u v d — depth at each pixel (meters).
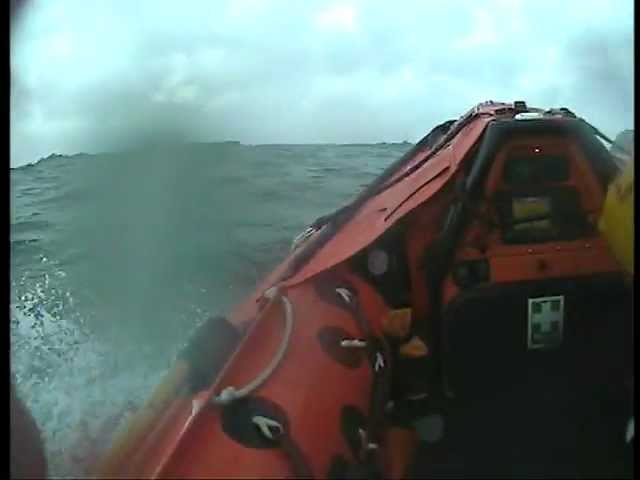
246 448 1.69
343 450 1.84
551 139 2.28
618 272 2.20
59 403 2.38
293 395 1.87
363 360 2.12
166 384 2.11
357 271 2.43
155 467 1.81
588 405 2.17
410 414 2.21
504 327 2.21
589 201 2.28
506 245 2.26
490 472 2.08
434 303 2.31
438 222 2.46
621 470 2.03
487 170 2.28
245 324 2.40
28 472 1.76
